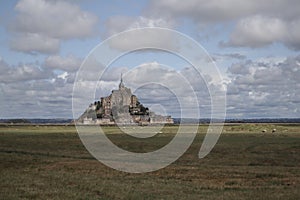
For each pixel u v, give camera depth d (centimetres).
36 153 4584
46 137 7312
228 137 7612
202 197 2208
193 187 2525
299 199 2166
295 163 3778
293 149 5112
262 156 4350
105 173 3105
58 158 4097
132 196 2211
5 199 2144
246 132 9738
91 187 2478
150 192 2338
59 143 5928
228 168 3422
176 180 2798
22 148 5156
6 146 5444
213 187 2530
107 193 2294
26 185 2553
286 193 2330
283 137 7575
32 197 2194
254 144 5816
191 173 3130
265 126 11106
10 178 2828
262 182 2725
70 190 2388
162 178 2884
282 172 3173
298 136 7956
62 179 2792
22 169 3306
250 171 3228
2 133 8781
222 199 2152
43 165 3569
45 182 2670
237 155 4453
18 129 11400
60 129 10850
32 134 8319
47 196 2216
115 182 2683
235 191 2402
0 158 4044
